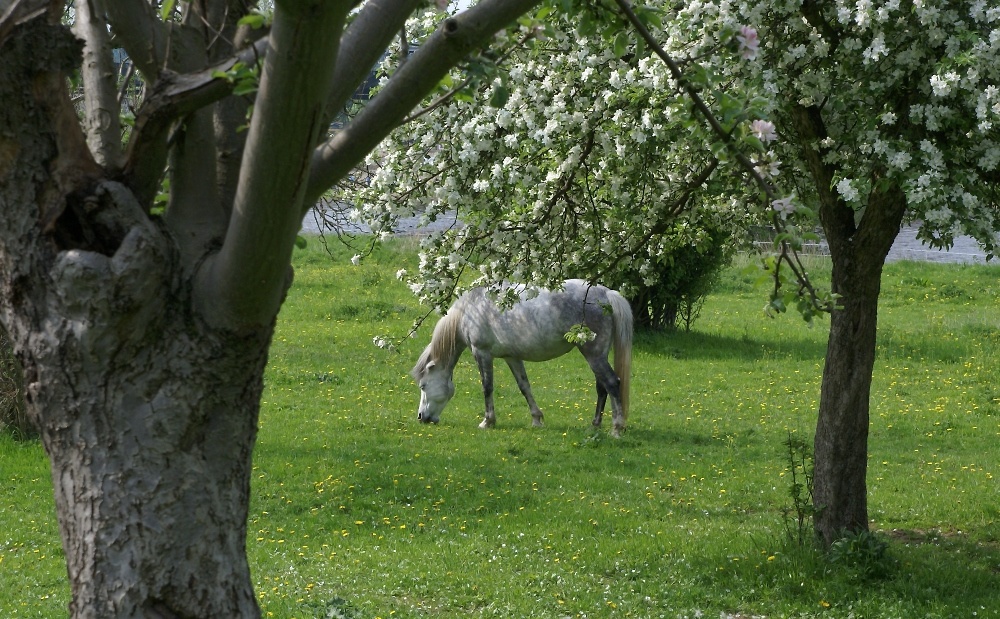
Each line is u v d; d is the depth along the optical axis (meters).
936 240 8.20
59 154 3.89
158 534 4.02
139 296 3.87
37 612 8.82
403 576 9.95
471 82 4.00
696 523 12.31
